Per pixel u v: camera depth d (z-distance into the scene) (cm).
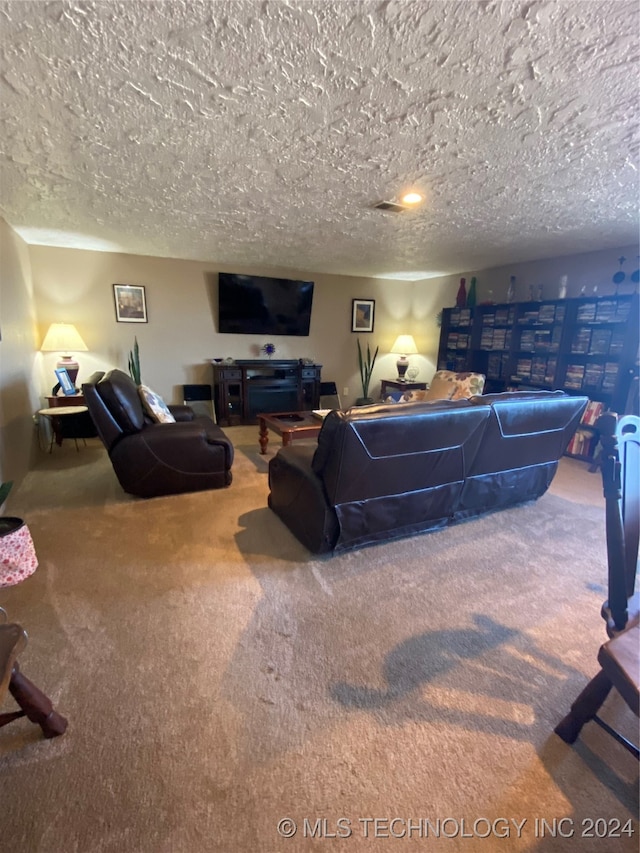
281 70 130
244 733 123
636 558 128
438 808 106
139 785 108
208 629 166
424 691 139
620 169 207
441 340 571
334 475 194
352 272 577
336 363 627
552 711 133
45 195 262
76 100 149
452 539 244
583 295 414
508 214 288
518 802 107
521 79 132
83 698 133
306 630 167
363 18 107
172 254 468
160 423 311
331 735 124
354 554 225
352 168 210
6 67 129
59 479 329
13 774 110
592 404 396
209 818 102
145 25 110
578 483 343
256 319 548
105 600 182
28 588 189
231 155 196
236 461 383
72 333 418
